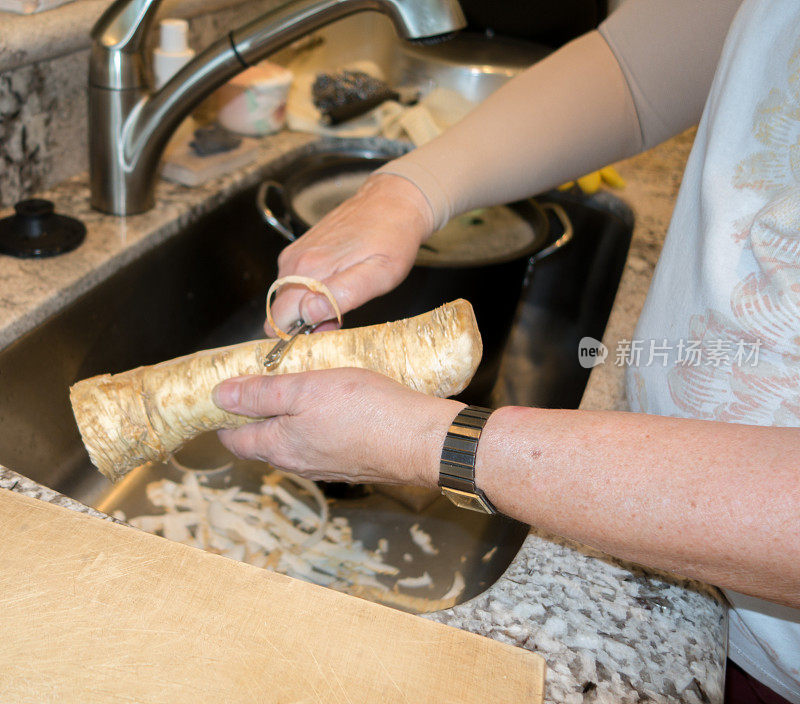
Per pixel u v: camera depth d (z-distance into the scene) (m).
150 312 0.85
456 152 0.70
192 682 0.38
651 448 0.37
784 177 0.50
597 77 0.72
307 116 1.14
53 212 0.78
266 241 1.06
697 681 0.43
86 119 0.92
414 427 0.44
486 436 0.41
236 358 0.54
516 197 0.76
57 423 0.72
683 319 0.56
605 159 0.76
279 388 0.49
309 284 0.56
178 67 0.90
